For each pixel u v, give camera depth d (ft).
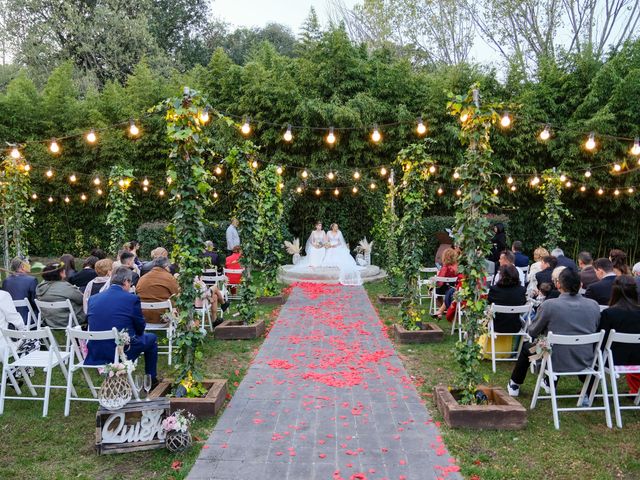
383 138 53.16
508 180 46.78
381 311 30.73
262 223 33.27
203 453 12.56
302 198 50.85
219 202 52.24
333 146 51.75
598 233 53.01
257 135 52.95
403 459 12.27
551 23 74.13
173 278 21.44
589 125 47.26
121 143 52.08
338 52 55.01
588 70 51.26
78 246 54.24
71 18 82.02
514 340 21.36
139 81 55.06
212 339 24.18
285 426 14.20
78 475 11.66
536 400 15.69
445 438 13.42
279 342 23.57
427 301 35.29
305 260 45.24
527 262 32.01
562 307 15.28
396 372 19.08
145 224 47.11
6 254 34.09
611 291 17.46
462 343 15.57
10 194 33.19
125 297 16.01
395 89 54.60
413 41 82.99
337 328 26.20
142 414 12.89
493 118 15.75
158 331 25.34
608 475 11.65
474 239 15.58
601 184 49.34
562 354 14.99
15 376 17.67
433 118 51.37
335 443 13.12
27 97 54.39
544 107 51.39
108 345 15.58
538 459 12.39
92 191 52.75
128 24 84.69
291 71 57.62
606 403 14.57
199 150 16.11
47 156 52.01
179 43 100.27
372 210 46.14
